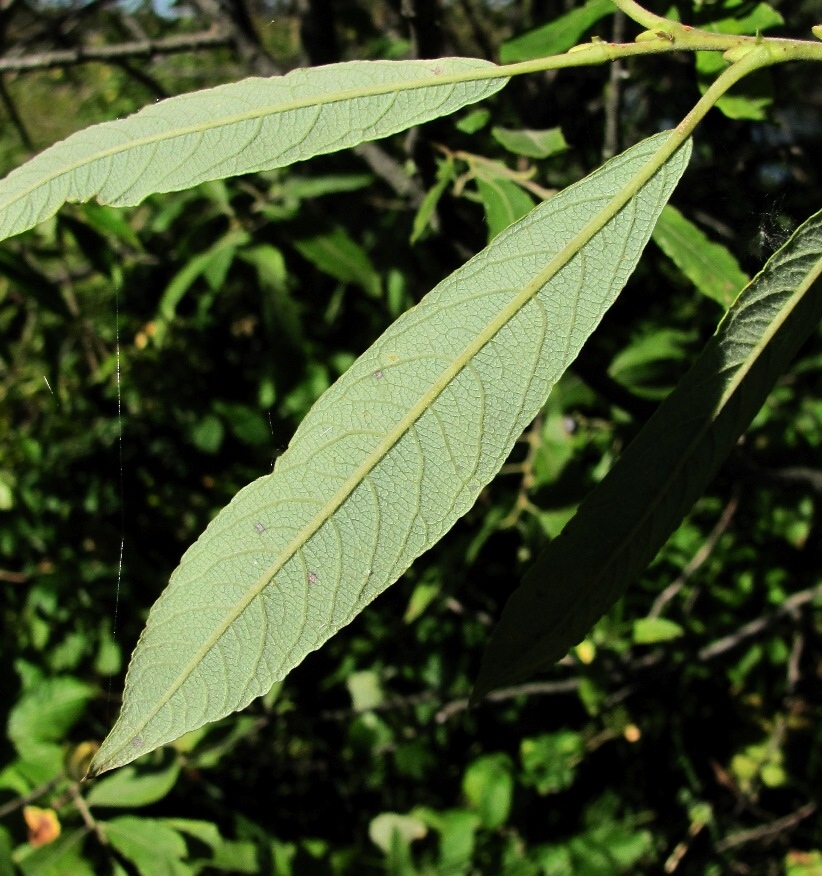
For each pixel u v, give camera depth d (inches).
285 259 22.4
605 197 6.3
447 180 11.8
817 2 20.0
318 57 18.6
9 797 15.8
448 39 22.2
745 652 26.6
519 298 6.2
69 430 29.8
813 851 27.8
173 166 6.8
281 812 27.6
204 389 30.3
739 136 14.9
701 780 29.4
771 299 6.4
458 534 22.9
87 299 29.6
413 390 6.3
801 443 26.3
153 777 15.9
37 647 25.0
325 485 6.2
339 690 29.6
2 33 21.3
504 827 25.7
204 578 6.2
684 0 10.1
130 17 27.5
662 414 6.4
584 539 6.4
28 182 6.9
